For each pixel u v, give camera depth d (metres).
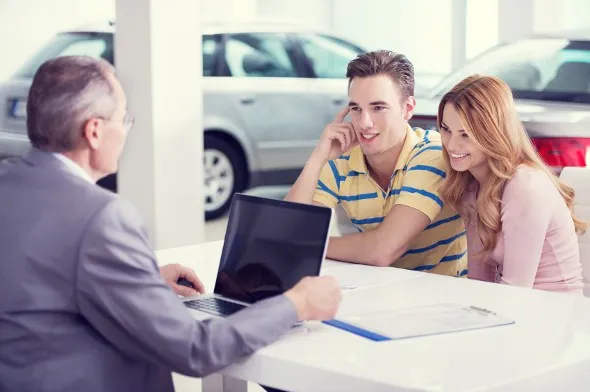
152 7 4.95
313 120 7.41
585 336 2.05
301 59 7.38
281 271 2.25
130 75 5.05
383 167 3.14
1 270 1.89
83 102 1.94
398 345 1.98
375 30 8.79
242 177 7.13
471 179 3.00
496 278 3.02
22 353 1.89
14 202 1.92
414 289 2.50
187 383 3.79
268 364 1.92
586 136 5.41
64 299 1.87
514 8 8.73
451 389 1.72
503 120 2.85
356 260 2.90
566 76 5.93
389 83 3.02
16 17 6.71
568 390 1.88
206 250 3.07
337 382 1.82
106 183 6.62
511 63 6.18
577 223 3.07
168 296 1.90
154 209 5.06
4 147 6.39
